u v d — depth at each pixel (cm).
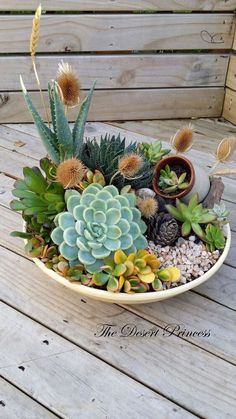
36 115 76
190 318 79
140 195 81
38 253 76
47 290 83
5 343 73
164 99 141
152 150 90
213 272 77
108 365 71
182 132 85
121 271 71
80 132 80
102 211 74
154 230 79
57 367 71
